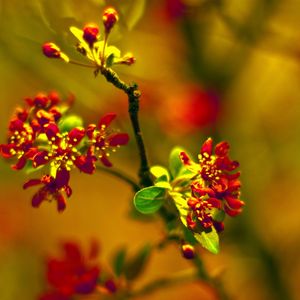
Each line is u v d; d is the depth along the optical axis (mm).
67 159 575
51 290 668
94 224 1686
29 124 601
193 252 588
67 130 624
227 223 1094
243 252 1129
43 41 814
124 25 713
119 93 952
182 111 1045
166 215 618
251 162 1088
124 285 688
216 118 1085
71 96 635
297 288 1296
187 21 1054
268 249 1138
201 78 1117
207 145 579
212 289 725
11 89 1214
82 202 1689
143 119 991
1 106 1197
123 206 1706
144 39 990
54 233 1614
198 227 575
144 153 596
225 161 579
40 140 607
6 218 1483
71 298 669
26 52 873
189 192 590
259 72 1203
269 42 957
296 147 1130
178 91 1075
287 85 1179
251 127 1153
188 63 1118
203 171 577
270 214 1322
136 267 690
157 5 967
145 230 1696
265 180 1148
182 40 1092
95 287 662
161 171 590
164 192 587
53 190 579
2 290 1396
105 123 578
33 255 1478
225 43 1128
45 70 884
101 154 578
